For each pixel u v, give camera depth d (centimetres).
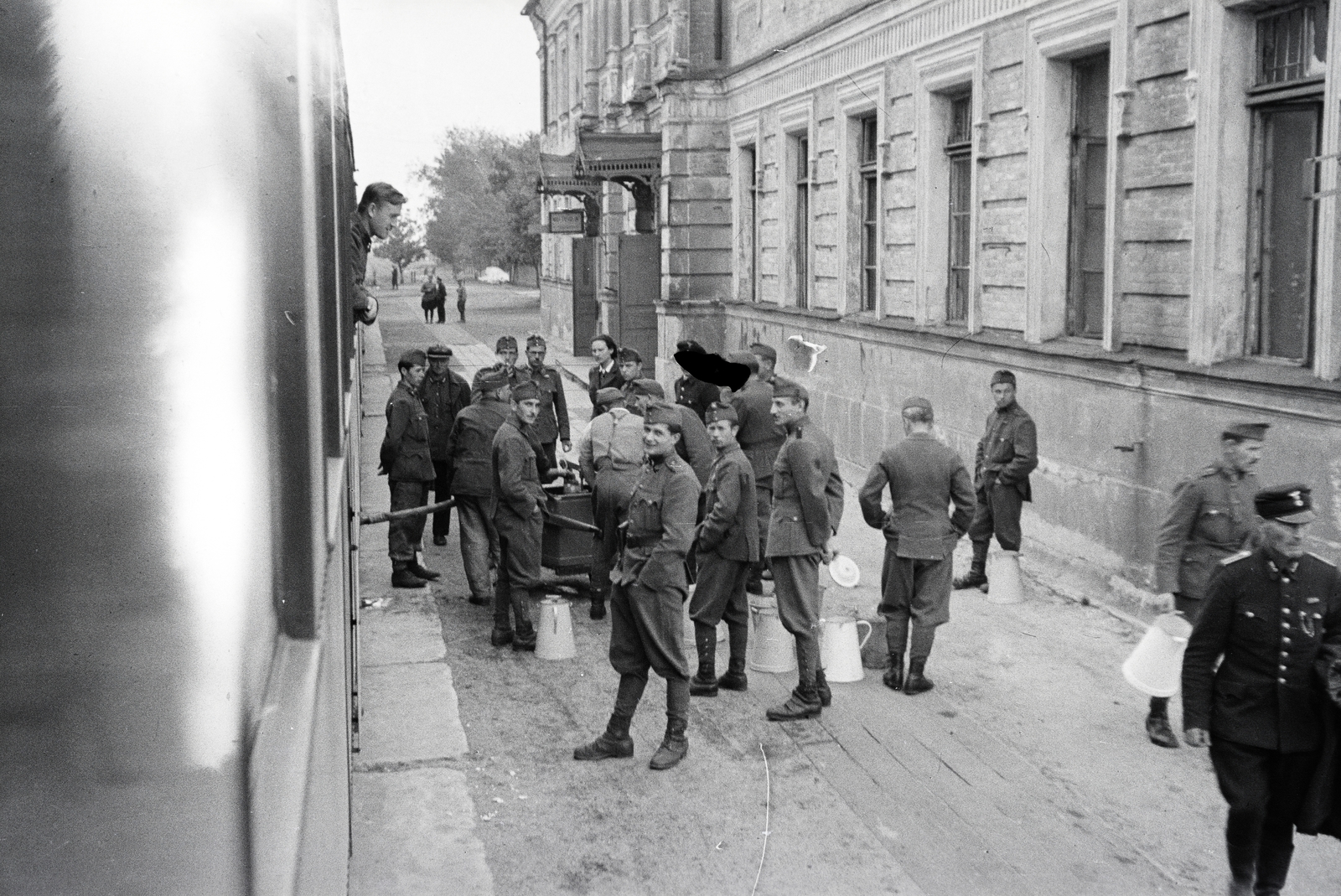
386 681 837
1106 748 711
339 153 319
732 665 820
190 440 143
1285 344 891
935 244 1409
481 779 671
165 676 143
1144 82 993
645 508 683
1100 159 1123
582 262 3017
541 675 852
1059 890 545
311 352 168
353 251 567
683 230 2242
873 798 646
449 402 1252
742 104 2116
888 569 812
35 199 139
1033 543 1145
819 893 545
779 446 1038
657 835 605
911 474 796
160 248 141
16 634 141
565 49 3441
